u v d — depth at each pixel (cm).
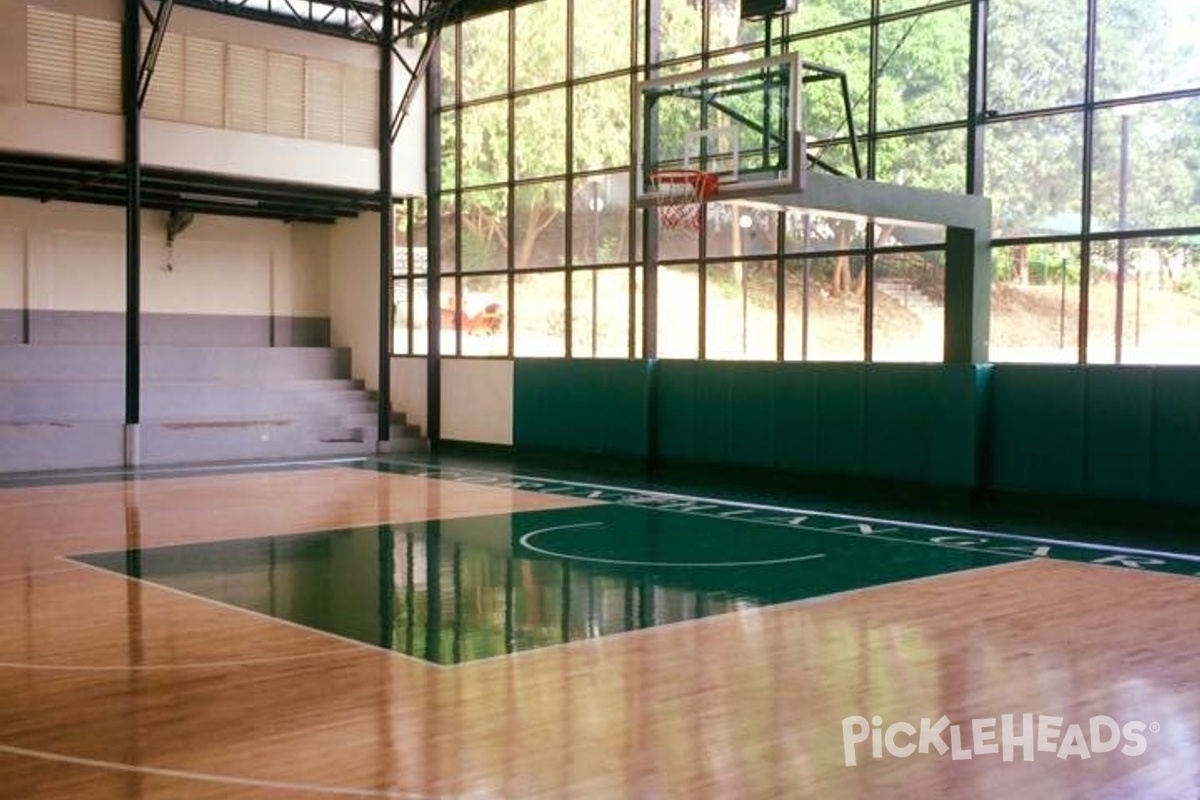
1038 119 1188
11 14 1376
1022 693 532
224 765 436
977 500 1167
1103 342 1148
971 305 1159
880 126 1304
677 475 1430
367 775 425
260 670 571
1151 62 1157
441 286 1753
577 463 1539
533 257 1633
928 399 1180
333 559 866
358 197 1733
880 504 1194
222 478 1374
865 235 1303
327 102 1633
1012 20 1230
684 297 1466
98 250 1698
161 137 1495
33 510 1102
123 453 1502
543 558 873
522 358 1600
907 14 1256
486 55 1678
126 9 1445
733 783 418
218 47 1536
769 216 1382
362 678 557
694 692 532
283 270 1870
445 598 736
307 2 1630
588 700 519
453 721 489
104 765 436
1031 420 1125
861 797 405
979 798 405
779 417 1309
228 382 1686
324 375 1841
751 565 849
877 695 528
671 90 1146
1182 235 1086
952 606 715
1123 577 810
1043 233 1190
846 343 1338
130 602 720
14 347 1571
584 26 1552
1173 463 1027
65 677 556
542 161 1612
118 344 1677
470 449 1706
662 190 1121
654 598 736
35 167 1452
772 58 1033
